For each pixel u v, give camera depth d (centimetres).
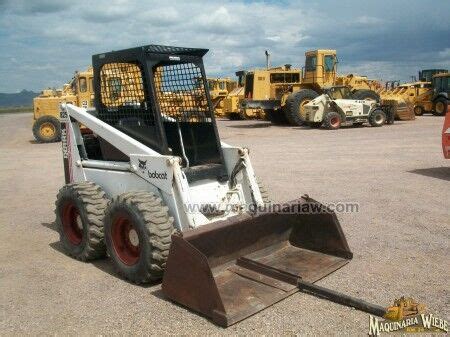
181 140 509
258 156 1256
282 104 2208
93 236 493
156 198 441
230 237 437
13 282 462
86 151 575
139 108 503
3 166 1295
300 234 503
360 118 1995
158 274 426
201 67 530
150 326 365
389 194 763
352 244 529
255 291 405
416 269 454
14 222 695
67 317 386
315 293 402
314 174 964
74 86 2023
